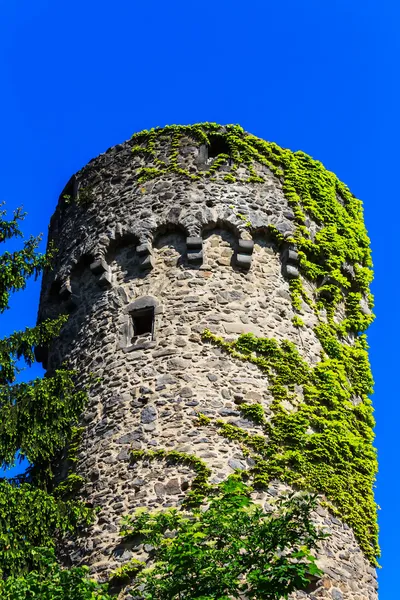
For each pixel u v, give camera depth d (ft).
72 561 52.75
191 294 59.36
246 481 53.16
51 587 43.01
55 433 52.95
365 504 56.65
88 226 65.31
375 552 55.88
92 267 62.90
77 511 51.47
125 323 59.72
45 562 46.68
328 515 54.44
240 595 46.47
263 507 52.34
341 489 55.77
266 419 55.67
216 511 46.26
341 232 66.28
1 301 53.72
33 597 42.60
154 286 60.44
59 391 54.39
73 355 61.36
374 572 55.26
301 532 46.24
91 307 62.28
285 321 59.98
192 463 53.21
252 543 44.75
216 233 61.98
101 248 63.10
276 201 63.98
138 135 67.00
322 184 67.00
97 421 56.95
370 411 60.95
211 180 63.52
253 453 54.13
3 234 55.62
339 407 58.75
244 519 46.09
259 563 44.24
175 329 58.18
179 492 52.44
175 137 65.87
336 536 54.13
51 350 63.57
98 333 60.59
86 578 47.91
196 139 65.46
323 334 61.36
